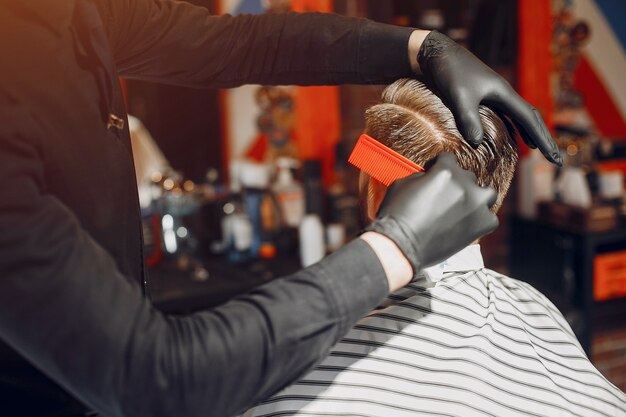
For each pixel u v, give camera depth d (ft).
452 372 3.44
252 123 9.96
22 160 2.17
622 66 11.57
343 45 3.28
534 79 11.09
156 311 2.28
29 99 2.35
